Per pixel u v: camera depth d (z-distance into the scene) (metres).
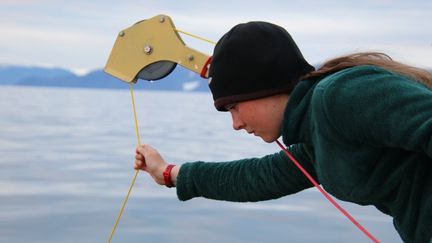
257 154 21.28
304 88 1.55
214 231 8.71
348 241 8.05
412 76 1.52
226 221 9.39
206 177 2.05
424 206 1.47
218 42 1.65
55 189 12.36
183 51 1.89
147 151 2.10
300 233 8.56
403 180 1.49
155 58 1.93
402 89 1.38
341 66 1.53
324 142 1.49
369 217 9.43
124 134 31.59
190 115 60.38
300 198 11.37
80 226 8.91
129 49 1.96
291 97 1.55
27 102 97.56
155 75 1.94
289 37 1.61
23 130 33.38
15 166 16.45
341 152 1.48
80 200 11.09
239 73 1.58
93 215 9.71
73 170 15.70
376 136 1.40
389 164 1.48
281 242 8.08
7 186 12.69
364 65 1.49
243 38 1.58
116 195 11.73
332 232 8.59
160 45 1.92
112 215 9.73
